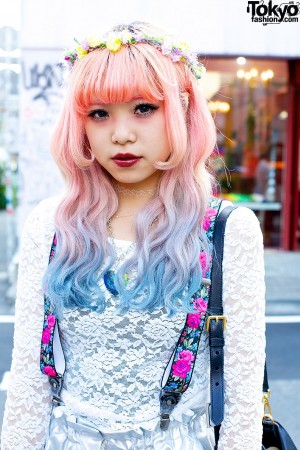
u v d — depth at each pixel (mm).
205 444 1216
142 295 1160
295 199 10102
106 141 1169
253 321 1169
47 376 1248
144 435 1175
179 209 1207
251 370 1170
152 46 1144
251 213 1208
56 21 6238
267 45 6703
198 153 1226
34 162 6559
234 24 6574
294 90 9508
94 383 1190
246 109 10320
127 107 1146
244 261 1169
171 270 1152
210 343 1164
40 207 1295
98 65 1128
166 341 1163
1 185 21016
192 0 6383
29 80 6402
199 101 1231
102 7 6168
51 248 1240
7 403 1263
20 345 1243
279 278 8094
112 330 1167
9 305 6711
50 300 1187
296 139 9945
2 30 7656
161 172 1236
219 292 1168
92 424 1193
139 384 1176
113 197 1244
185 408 1185
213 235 1186
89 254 1191
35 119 6480
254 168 10633
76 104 1171
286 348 5211
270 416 1427
